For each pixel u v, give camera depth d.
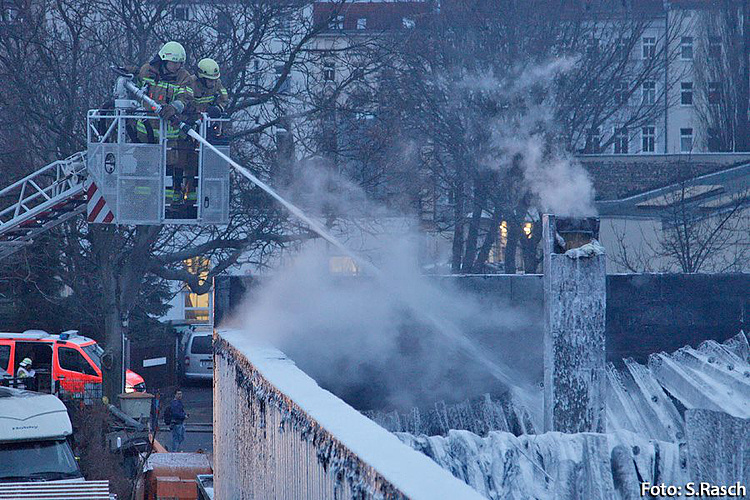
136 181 50.66
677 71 175.50
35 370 96.00
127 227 96.62
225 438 23.80
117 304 96.19
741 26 172.50
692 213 115.56
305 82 112.88
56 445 54.47
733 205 115.69
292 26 102.69
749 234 115.25
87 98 90.56
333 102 97.25
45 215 59.84
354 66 98.62
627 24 117.06
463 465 16.11
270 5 95.94
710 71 173.50
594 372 19.64
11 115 89.81
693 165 119.31
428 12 107.81
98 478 60.75
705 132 176.25
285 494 14.16
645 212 116.38
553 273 19.73
